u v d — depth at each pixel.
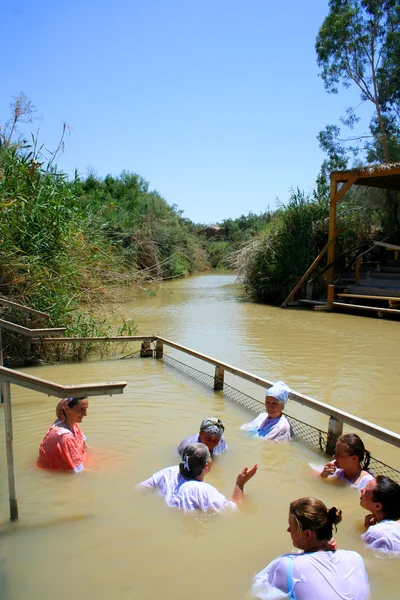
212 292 22.77
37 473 4.43
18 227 9.12
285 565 2.87
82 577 3.04
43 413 6.08
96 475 4.41
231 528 3.61
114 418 5.95
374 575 3.09
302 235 18.11
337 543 3.44
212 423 4.80
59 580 3.01
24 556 3.24
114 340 9.10
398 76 24.86
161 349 9.23
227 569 3.13
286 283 18.23
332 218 16.44
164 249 29.89
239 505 3.94
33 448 4.99
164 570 3.12
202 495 3.84
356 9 25.00
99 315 10.73
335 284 16.67
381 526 3.44
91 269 10.38
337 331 12.20
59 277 9.26
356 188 19.39
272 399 5.53
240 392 6.75
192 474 4.04
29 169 9.73
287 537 3.49
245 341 10.91
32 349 8.96
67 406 4.70
